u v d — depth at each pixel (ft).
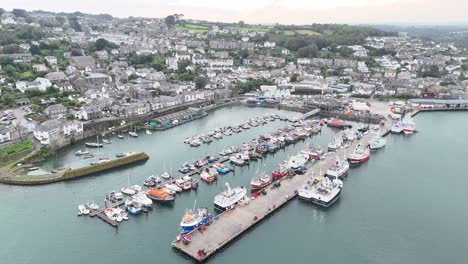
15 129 555.28
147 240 330.54
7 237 330.75
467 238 344.90
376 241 338.95
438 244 336.08
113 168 483.51
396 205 402.93
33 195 406.21
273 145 565.94
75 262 301.02
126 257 307.58
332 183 417.28
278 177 454.81
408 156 555.28
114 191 410.52
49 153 519.19
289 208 391.45
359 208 395.55
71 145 574.56
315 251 322.55
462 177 478.59
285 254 317.22
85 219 360.07
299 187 427.74
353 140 606.55
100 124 639.35
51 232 339.16
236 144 588.50
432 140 634.02
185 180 438.40
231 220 357.41
